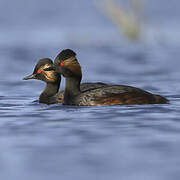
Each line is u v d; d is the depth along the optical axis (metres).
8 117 13.03
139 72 24.67
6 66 27.89
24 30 48.38
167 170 8.42
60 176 8.26
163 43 37.28
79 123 11.92
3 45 38.16
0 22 55.44
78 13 61.50
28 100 16.84
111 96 14.53
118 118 12.40
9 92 18.97
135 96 14.47
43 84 21.34
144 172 8.34
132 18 39.53
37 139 10.47
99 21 53.69
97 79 22.97
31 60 30.58
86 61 29.69
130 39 39.19
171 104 14.40
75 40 40.09
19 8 66.94
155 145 9.82
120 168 8.55
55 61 15.67
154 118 12.30
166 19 53.47
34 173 8.43
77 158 9.11
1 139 10.56
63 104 15.38
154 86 19.94
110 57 31.16
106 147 9.73
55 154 9.38
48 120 12.44
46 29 48.66
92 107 14.27
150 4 68.56
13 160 9.12
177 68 25.64
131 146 9.79
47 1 72.25
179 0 71.06
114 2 40.44
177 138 10.31
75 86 15.44
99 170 8.48
